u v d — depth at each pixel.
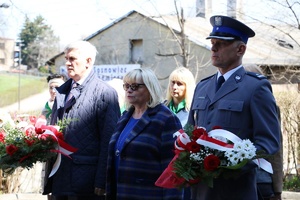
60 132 4.54
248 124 3.49
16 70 49.97
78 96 4.66
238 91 3.56
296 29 14.91
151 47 25.53
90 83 4.70
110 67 20.11
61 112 4.74
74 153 4.59
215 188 3.47
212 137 3.32
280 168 3.93
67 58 4.70
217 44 3.68
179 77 5.46
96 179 4.51
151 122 4.00
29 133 4.61
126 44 26.42
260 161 3.33
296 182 9.11
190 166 3.32
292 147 9.59
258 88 3.51
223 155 3.28
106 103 4.62
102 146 4.55
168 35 23.98
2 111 5.02
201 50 22.48
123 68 19.94
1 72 47.84
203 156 3.31
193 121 3.85
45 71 58.50
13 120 4.99
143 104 4.11
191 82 5.50
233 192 3.45
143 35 25.78
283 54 19.20
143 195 3.93
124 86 4.17
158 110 4.05
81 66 4.68
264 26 15.74
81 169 4.56
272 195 3.92
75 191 4.54
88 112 4.62
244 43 3.67
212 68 22.53
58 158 4.58
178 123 4.03
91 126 4.62
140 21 25.39
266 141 3.40
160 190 3.95
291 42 20.19
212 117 3.61
